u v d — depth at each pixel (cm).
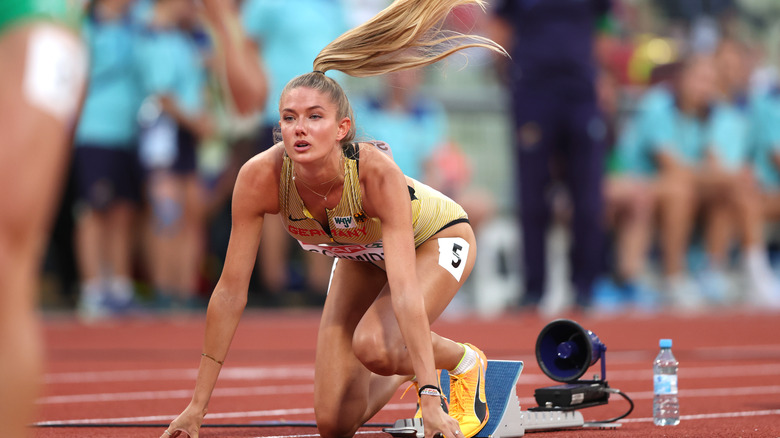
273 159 1290
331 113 1212
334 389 1384
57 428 1505
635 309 5116
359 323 1307
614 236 5297
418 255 1412
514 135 4122
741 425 1531
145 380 2262
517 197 4184
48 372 2422
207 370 1298
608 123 5100
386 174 1251
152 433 1453
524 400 1909
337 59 1308
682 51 5719
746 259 5503
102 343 3181
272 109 3959
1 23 787
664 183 5166
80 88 816
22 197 750
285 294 4828
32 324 759
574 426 1470
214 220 4606
